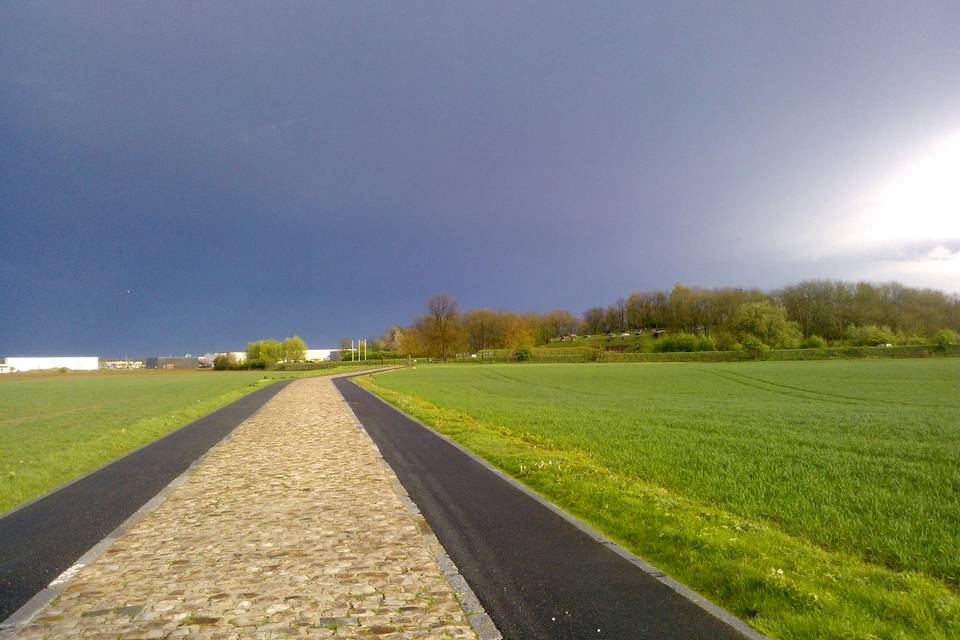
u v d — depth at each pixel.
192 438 18.58
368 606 5.43
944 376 54.00
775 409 28.52
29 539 7.76
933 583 6.21
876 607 5.32
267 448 16.14
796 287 123.38
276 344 136.12
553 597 5.62
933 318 109.12
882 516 8.78
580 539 7.53
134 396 46.19
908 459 13.90
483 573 6.29
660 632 4.88
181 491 10.73
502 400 35.84
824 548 7.53
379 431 19.73
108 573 6.39
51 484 11.76
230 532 7.96
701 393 43.28
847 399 36.66
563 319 174.12
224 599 5.62
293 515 8.84
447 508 9.20
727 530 7.56
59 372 124.75
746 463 13.16
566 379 64.38
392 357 146.62
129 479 11.98
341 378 74.62
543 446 16.00
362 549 7.14
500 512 8.93
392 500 9.75
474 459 13.94
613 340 151.75
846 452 14.79
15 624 5.09
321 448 15.97
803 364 79.62
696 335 115.88
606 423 21.58
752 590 5.68
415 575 6.24
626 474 12.04
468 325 150.25
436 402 33.81
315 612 5.30
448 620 5.12
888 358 86.75
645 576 6.19
